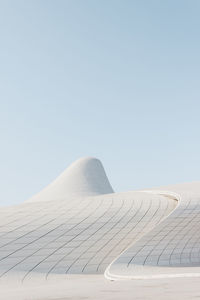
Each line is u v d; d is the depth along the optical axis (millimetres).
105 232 27328
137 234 27406
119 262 22672
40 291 10414
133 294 7270
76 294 8195
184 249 25547
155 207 30484
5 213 29578
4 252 24469
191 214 27375
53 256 24766
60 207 30531
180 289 7871
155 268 21031
